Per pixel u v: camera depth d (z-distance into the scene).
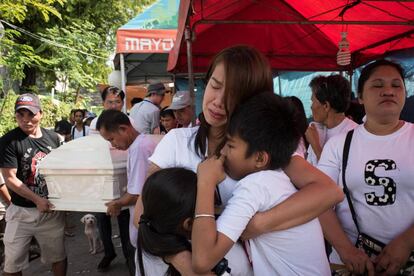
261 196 1.26
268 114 1.25
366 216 1.80
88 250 4.97
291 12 5.00
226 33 5.31
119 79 9.35
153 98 5.41
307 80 7.55
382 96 1.76
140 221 1.40
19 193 3.04
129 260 3.06
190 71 3.59
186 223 1.33
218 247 1.19
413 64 5.01
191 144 1.54
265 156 1.28
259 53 1.38
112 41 14.67
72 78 12.09
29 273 4.24
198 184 1.29
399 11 4.06
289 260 1.28
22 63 7.71
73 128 7.59
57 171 2.68
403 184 1.73
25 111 3.14
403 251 1.65
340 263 1.89
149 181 1.38
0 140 3.13
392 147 1.77
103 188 2.60
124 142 2.77
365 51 5.83
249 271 1.38
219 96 1.36
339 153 1.92
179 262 1.31
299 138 1.33
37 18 12.21
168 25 8.06
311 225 1.32
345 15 4.52
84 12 13.56
